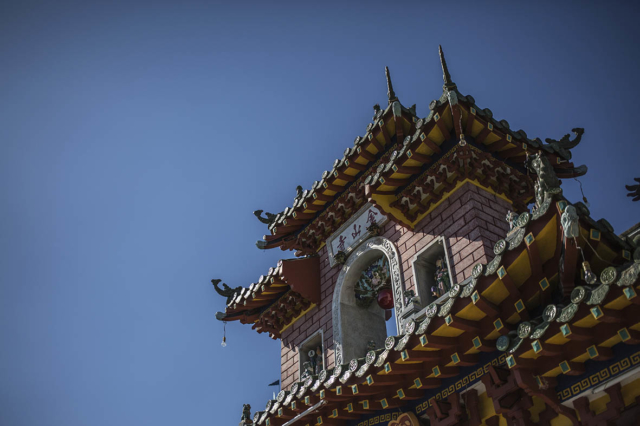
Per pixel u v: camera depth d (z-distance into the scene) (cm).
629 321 1154
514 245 1302
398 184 2084
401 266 2069
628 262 1230
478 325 1413
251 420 2128
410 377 1577
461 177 1988
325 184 2325
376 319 2317
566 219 1193
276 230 2514
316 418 1817
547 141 2123
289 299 2464
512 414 1400
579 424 1288
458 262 1878
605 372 1256
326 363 2194
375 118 2216
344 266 2298
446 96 1864
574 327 1190
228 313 2589
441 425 1530
